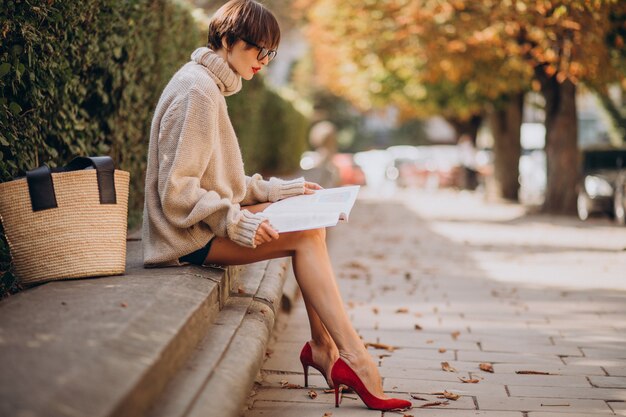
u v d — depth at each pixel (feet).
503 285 25.61
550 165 55.57
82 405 6.21
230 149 12.29
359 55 52.24
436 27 42.96
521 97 70.03
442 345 17.28
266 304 13.14
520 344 17.42
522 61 47.26
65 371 6.72
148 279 10.89
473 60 45.03
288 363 15.51
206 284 11.19
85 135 17.47
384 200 78.28
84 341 7.57
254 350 10.41
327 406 12.59
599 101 85.05
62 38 14.84
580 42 38.75
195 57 12.06
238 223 11.51
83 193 11.10
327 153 83.41
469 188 98.43
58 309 8.91
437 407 12.69
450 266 30.17
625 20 42.52
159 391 7.77
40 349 7.31
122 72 18.95
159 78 22.43
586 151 58.34
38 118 14.24
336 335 12.08
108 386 6.66
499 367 15.46
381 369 15.21
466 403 12.98
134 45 19.47
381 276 27.58
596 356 16.38
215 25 12.17
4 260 12.50
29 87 13.60
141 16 19.86
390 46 46.50
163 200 11.53
